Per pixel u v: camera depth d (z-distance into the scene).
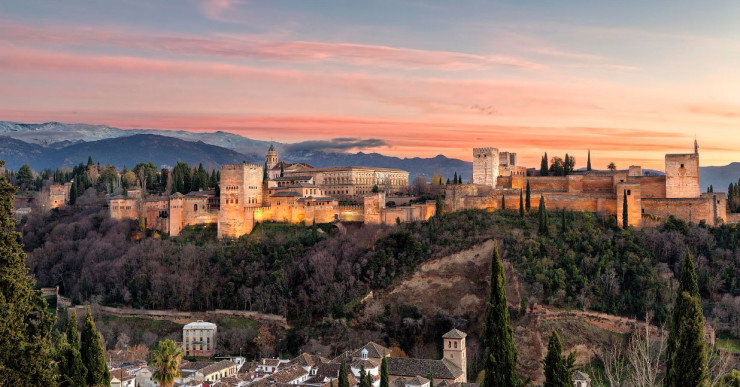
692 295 84.56
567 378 88.38
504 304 91.62
